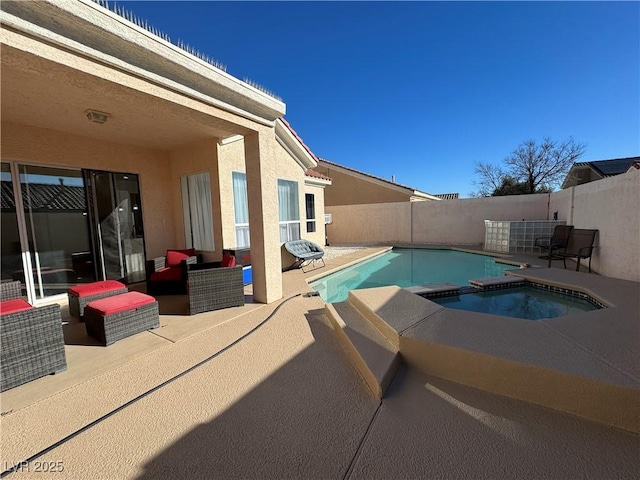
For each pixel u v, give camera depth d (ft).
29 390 8.50
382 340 10.67
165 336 12.25
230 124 14.07
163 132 18.25
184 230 23.34
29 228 16.92
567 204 31.99
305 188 36.60
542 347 8.55
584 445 6.12
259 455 6.11
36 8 7.55
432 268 31.04
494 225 38.83
